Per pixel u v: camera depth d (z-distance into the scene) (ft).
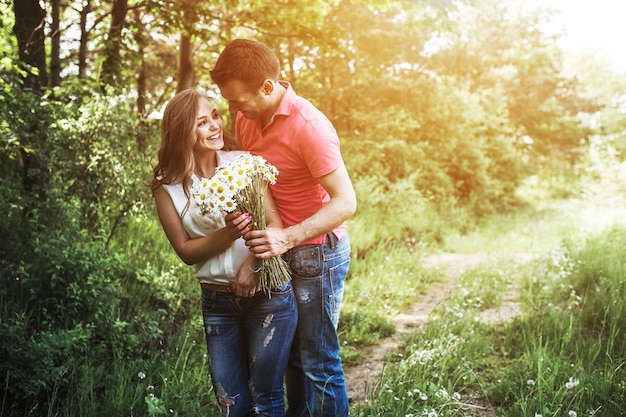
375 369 14.43
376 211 36.70
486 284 23.21
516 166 65.67
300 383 9.95
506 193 63.72
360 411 10.78
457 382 12.77
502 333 16.57
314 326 8.88
